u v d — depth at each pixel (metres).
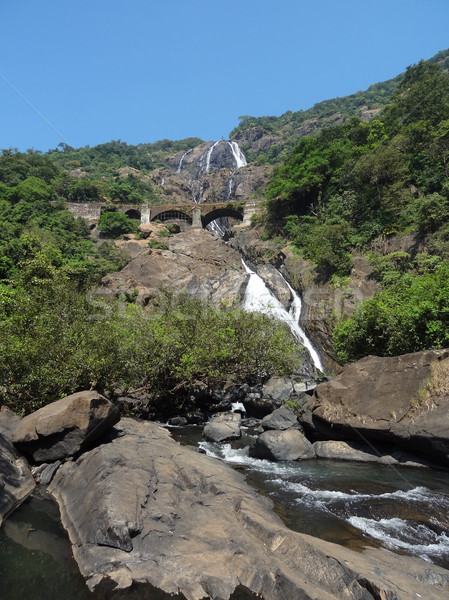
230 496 7.91
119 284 46.75
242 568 5.60
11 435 10.24
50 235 57.88
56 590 5.38
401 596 4.63
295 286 42.62
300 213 56.44
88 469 8.52
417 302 17.14
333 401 13.73
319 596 4.81
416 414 11.43
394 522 7.65
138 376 18.59
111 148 171.38
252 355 21.61
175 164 154.12
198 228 70.50
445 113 45.41
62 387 13.06
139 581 5.45
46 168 93.88
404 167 41.09
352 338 19.17
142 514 6.79
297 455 12.27
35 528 7.20
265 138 165.12
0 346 12.41
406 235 36.19
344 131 59.56
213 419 16.78
